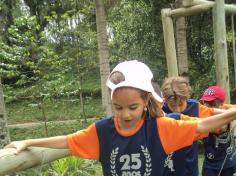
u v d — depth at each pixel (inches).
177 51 347.9
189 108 111.5
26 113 647.1
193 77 430.3
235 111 71.2
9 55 378.9
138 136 71.6
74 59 486.6
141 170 71.7
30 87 406.0
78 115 641.0
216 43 175.9
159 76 451.8
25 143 72.4
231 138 135.3
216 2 174.1
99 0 371.2
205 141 138.2
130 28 468.4
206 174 139.9
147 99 69.4
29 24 391.5
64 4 582.6
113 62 514.3
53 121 587.2
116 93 66.4
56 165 200.4
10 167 71.3
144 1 455.5
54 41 529.7
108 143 72.9
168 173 77.7
